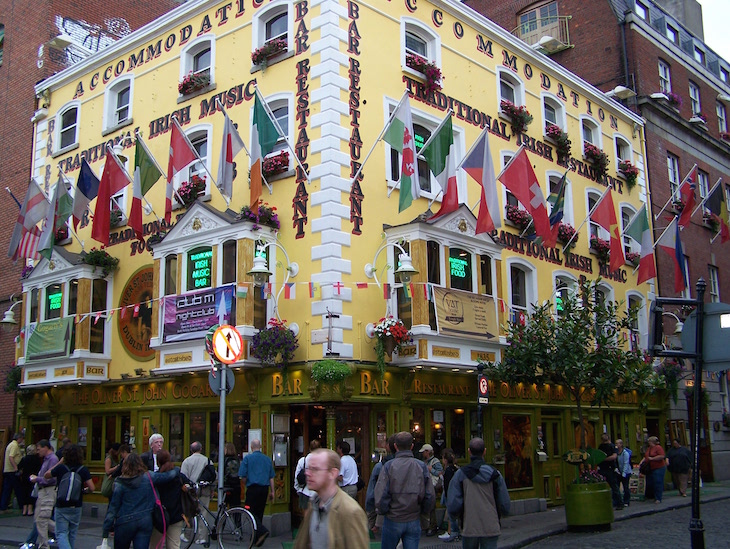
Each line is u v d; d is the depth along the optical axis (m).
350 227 14.91
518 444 18.41
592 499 13.95
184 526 11.97
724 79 34.38
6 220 22.80
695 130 29.00
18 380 19.59
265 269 13.48
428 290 14.96
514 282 19.45
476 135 18.77
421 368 15.12
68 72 21.56
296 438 15.01
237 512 11.38
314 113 15.36
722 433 26.58
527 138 20.70
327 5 15.61
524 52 21.03
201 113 17.77
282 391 14.42
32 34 23.41
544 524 15.05
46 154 22.00
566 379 15.27
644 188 25.69
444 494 13.85
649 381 20.00
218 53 17.72
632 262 24.03
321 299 14.31
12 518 17.56
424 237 15.19
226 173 14.79
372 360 14.69
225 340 11.27
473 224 16.83
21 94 23.36
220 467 11.23
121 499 8.45
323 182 14.83
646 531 13.78
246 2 17.31
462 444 16.86
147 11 26.39
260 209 15.12
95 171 20.23
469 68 19.03
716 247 29.11
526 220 19.52
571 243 21.59
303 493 11.66
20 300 21.28
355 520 4.87
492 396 17.52
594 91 23.84
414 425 15.66
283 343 14.03
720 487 23.20
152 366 17.20
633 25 27.17
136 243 18.48
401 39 17.12
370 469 14.73
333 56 15.39
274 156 15.62
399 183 15.99
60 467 10.85
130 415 17.73
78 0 23.95
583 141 23.19
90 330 18.14
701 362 8.47
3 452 20.34
